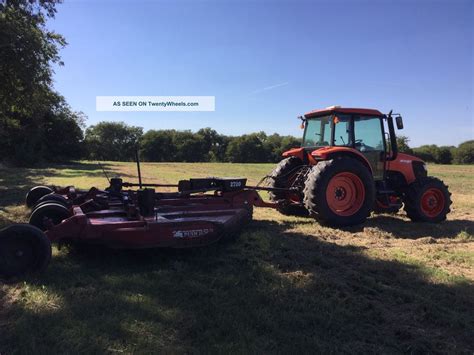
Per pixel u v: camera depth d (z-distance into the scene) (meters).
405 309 3.71
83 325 3.13
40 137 37.69
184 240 4.88
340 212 7.30
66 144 45.62
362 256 5.30
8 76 13.70
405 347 3.03
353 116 7.89
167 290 3.89
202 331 3.11
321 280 4.26
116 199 6.32
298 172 8.41
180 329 3.14
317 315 3.45
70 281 4.09
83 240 4.62
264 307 3.57
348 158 7.33
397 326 3.35
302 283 4.18
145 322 3.22
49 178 17.84
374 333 3.24
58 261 4.75
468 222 8.38
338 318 3.43
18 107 16.09
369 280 4.29
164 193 6.62
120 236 4.64
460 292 4.10
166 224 4.80
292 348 2.92
